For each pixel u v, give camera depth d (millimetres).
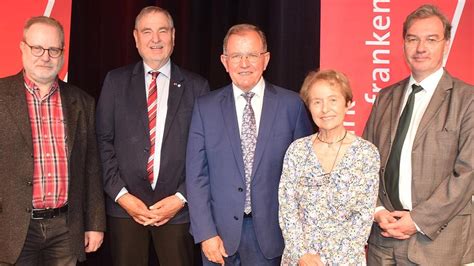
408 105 2684
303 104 2836
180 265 3018
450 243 2562
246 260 2777
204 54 3717
